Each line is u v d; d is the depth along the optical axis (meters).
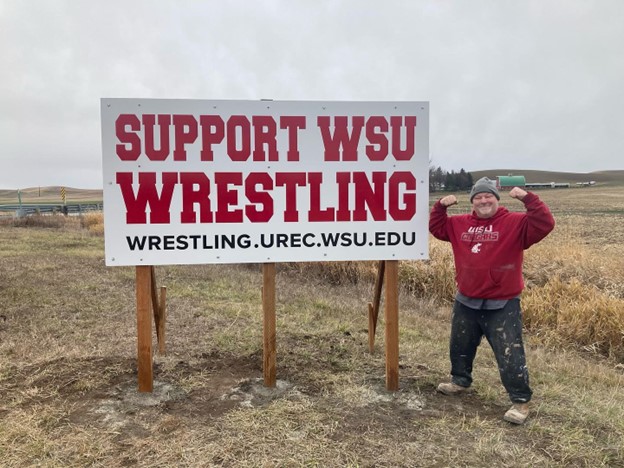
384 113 4.04
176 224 3.87
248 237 3.97
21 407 3.61
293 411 3.66
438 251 10.66
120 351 4.94
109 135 3.76
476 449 3.22
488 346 5.77
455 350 4.00
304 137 3.98
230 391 3.99
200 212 3.89
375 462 3.06
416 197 4.10
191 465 2.96
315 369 4.54
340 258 4.07
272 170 3.96
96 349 5.01
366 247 4.09
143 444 3.16
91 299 7.36
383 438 3.34
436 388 4.20
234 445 3.18
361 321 6.56
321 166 4.00
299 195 4.00
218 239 3.93
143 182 3.81
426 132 4.08
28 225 24.41
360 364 4.72
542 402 3.99
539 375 4.82
